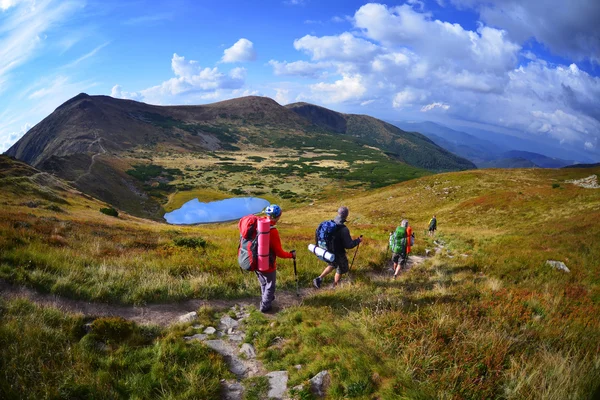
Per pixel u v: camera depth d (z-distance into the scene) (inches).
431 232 1019.9
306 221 2347.4
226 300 273.1
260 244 232.8
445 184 2714.1
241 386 157.5
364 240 630.5
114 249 410.0
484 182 2522.1
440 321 206.7
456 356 173.8
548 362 171.2
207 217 4301.2
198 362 169.9
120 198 4682.6
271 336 203.6
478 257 514.3
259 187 5974.4
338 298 275.0
